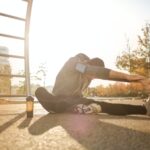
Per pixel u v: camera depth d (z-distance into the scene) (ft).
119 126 7.58
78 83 11.43
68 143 5.35
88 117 9.98
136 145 5.19
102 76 10.02
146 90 9.55
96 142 5.44
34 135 6.24
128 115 11.16
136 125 7.81
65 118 9.68
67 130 6.89
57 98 11.51
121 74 9.75
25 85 17.04
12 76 16.67
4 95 16.30
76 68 11.02
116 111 10.82
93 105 11.01
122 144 5.27
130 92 65.31
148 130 6.89
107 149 4.88
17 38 16.62
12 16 16.34
